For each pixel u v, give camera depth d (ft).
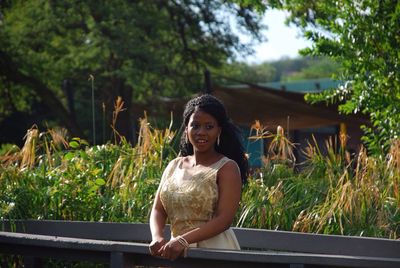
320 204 22.56
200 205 15.53
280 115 64.13
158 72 78.79
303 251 19.06
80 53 80.94
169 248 14.70
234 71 112.06
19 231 21.45
